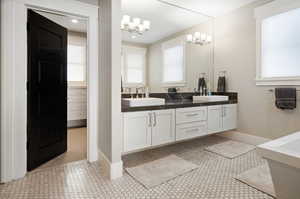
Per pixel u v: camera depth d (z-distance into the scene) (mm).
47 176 1891
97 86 2254
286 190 1215
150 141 2143
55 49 2387
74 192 1595
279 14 2543
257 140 2883
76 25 3000
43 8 1906
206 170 2021
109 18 1837
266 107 2750
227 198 1507
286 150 1225
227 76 3299
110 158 1853
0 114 1737
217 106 2867
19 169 1844
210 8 3119
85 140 3277
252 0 2834
